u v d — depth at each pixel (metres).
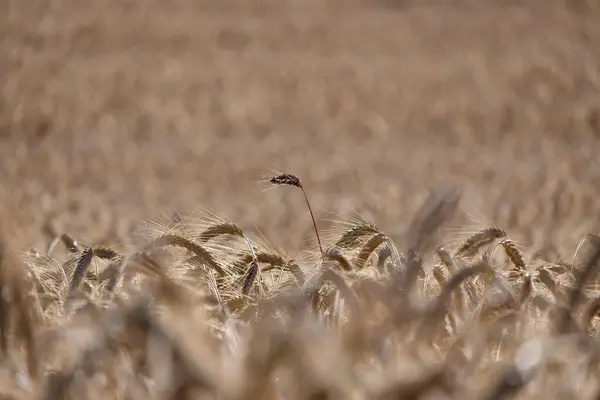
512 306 15.11
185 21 133.38
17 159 67.56
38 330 14.52
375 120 89.62
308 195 52.66
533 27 130.50
